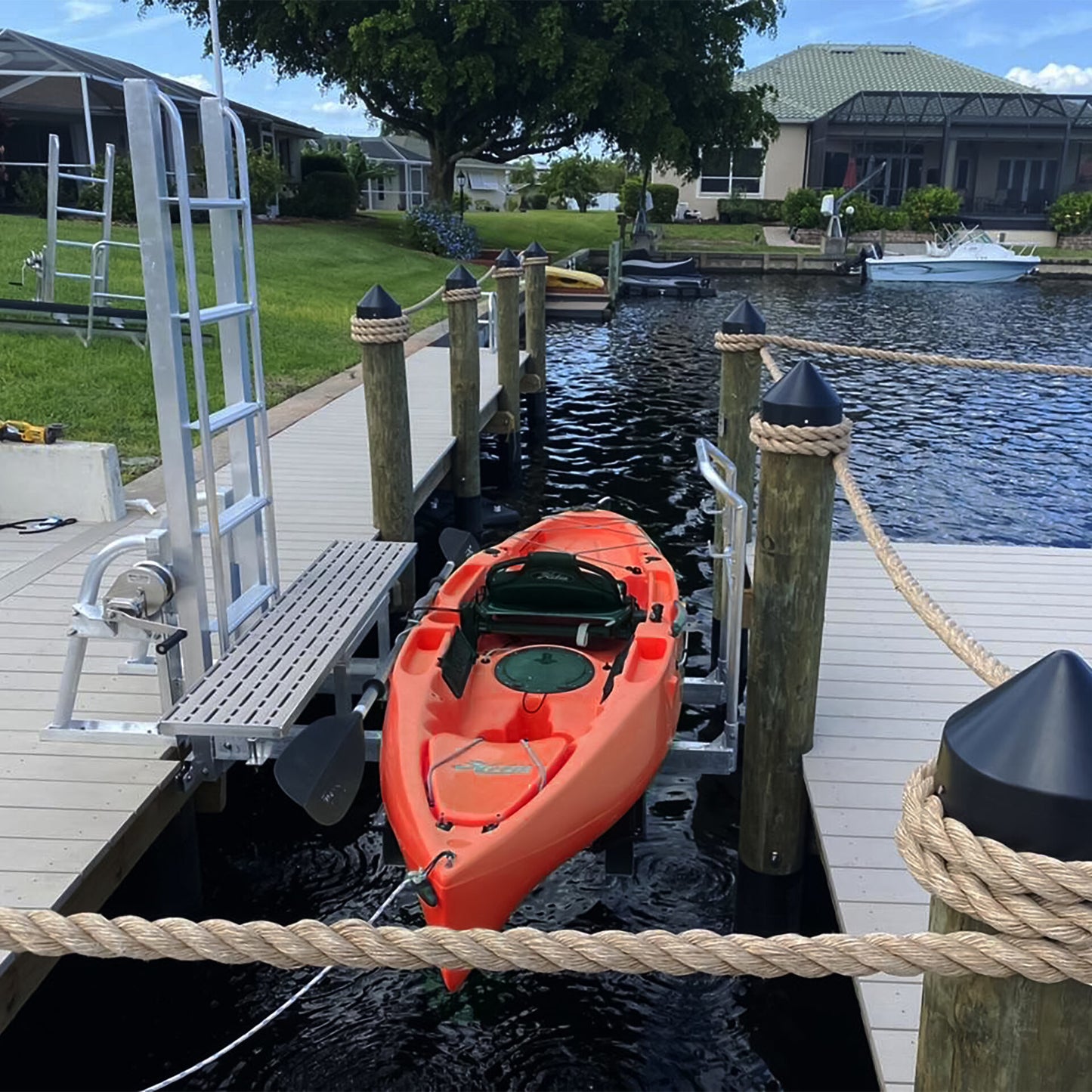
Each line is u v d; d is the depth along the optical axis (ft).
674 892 15.56
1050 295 93.71
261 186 86.43
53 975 13.26
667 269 91.04
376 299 22.38
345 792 12.02
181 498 13.24
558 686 14.76
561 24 83.51
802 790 14.40
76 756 13.37
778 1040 12.92
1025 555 23.59
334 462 28.86
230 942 6.38
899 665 17.76
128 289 46.88
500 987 13.60
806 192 124.36
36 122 78.69
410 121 96.94
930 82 147.84
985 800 4.90
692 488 35.99
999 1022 5.24
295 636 14.56
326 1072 12.37
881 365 59.06
